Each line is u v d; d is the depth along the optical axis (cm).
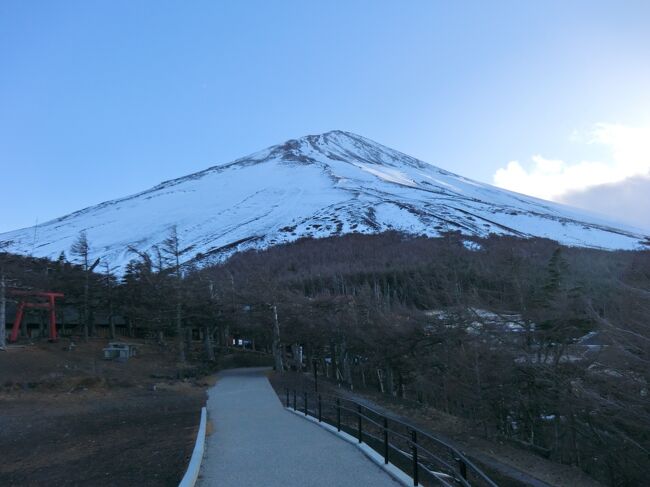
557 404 2244
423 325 3341
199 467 1016
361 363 4825
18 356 4172
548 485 1758
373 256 11544
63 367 3997
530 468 1958
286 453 1159
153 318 5484
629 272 3075
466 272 3831
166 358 5125
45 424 2281
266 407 2311
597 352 2155
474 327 2897
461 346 2902
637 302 2028
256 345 7738
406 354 3603
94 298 5981
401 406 3173
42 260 6994
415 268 7394
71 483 1173
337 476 935
